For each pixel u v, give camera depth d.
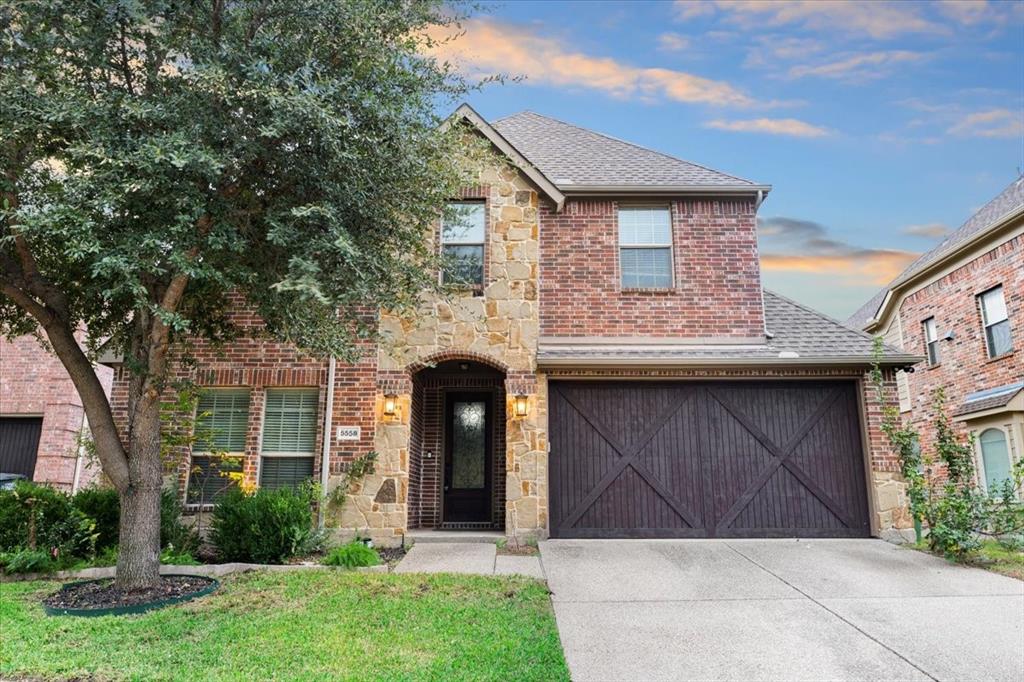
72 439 13.80
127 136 5.47
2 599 6.62
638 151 13.05
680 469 10.16
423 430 11.85
